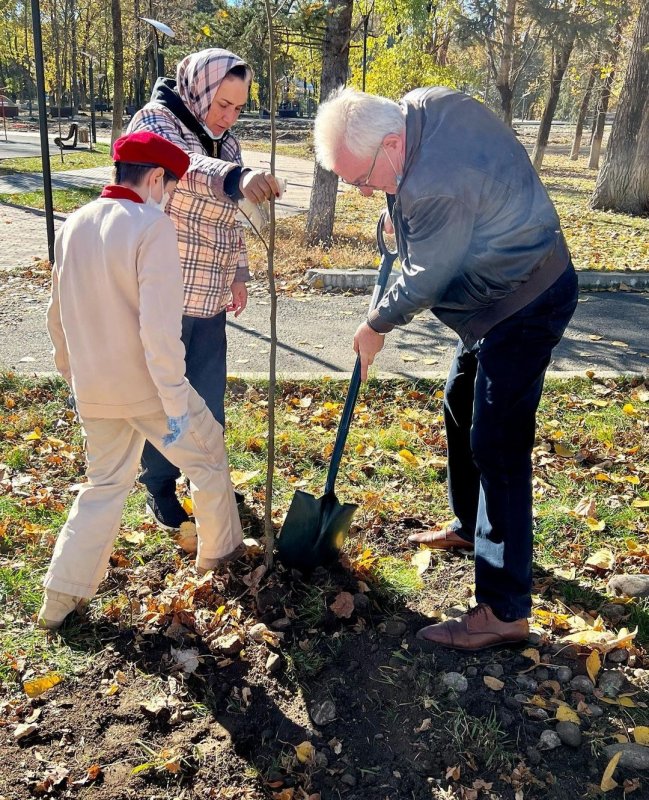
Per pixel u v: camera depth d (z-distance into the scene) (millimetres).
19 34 49562
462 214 2217
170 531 3342
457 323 2580
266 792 2162
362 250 9789
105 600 2881
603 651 2613
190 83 2939
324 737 2332
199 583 2914
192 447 2668
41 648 2629
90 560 2641
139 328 2406
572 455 4172
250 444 4172
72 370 2520
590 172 26953
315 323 6711
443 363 5598
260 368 5457
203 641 2686
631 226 13125
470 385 2922
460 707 2391
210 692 2469
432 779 2188
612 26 16953
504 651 2650
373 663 2602
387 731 2344
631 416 4676
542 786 2152
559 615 2793
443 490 3799
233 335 6305
